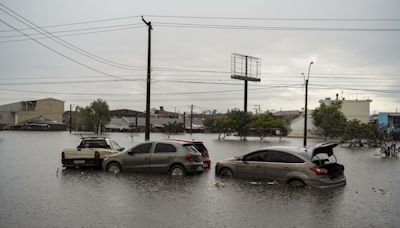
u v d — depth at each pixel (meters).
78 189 13.24
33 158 25.00
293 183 14.04
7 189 13.20
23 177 16.19
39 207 10.39
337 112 69.88
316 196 12.44
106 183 14.59
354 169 21.92
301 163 13.96
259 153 15.21
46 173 17.48
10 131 93.81
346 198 12.42
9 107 107.88
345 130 55.31
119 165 17.62
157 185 14.23
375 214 10.34
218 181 15.16
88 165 18.78
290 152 14.37
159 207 10.55
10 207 10.38
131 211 10.02
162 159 17.00
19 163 21.89
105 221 9.00
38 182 14.80
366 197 12.79
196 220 9.24
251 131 69.25
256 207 10.74
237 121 62.19
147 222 8.96
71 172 17.83
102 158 18.84
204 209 10.41
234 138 67.75
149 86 25.70
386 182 16.64
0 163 21.89
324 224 9.12
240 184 14.49
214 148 38.12
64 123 113.50
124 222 8.93
